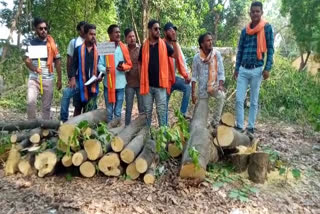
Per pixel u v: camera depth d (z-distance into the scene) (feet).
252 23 18.25
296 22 61.36
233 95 30.40
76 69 18.02
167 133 13.61
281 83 33.30
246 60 18.21
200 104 17.04
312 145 20.52
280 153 18.33
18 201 12.05
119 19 44.80
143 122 16.07
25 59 17.54
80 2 38.01
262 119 27.43
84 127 13.38
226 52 33.32
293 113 28.53
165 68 16.06
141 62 16.46
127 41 18.22
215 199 12.55
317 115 21.57
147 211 11.66
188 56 37.47
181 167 13.20
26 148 14.17
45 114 18.42
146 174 13.26
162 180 13.50
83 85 17.75
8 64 33.22
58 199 12.14
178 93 30.89
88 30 17.49
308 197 13.51
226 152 15.55
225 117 14.75
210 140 14.67
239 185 13.71
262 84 32.30
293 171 14.30
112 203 11.98
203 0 49.16
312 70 69.36
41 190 12.75
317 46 57.16
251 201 12.67
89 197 12.29
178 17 42.11
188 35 43.50
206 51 18.15
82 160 13.43
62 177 13.79
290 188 14.02
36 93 18.04
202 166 13.03
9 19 40.24
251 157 14.28
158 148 13.37
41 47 17.54
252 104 18.53
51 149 13.92
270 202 12.83
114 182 13.34
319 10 58.13
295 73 38.11
